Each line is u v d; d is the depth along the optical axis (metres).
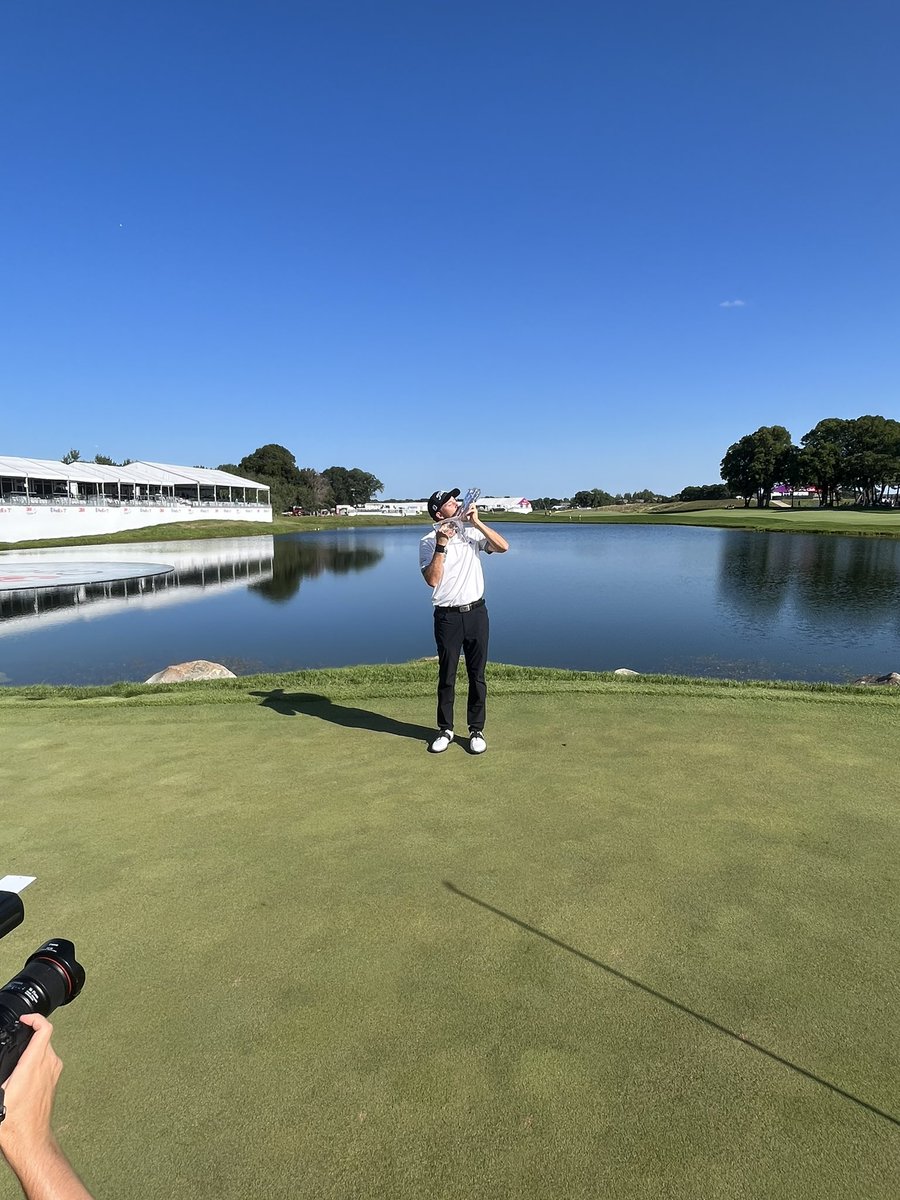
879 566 26.23
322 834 3.33
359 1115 1.71
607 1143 1.61
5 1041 0.91
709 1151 1.58
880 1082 1.78
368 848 3.17
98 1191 1.52
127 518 53.56
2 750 4.86
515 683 6.62
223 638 13.51
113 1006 2.13
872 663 11.16
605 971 2.24
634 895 2.70
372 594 20.12
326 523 85.19
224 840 3.29
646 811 3.51
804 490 124.00
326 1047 1.94
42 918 2.64
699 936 2.42
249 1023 2.04
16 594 19.69
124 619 15.70
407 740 4.86
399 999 2.13
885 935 2.41
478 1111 1.71
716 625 14.33
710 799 3.65
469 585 4.43
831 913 2.55
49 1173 0.92
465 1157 1.58
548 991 2.15
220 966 2.32
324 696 6.25
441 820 3.46
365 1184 1.53
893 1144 1.59
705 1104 1.71
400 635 13.85
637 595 18.78
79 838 3.35
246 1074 1.85
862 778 3.93
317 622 15.34
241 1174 1.56
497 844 3.17
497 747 4.61
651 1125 1.66
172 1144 1.64
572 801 3.66
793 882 2.78
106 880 2.92
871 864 2.92
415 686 6.64
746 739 4.69
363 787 3.95
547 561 28.91
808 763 4.20
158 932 2.53
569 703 5.73
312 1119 1.70
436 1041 1.95
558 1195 1.49
